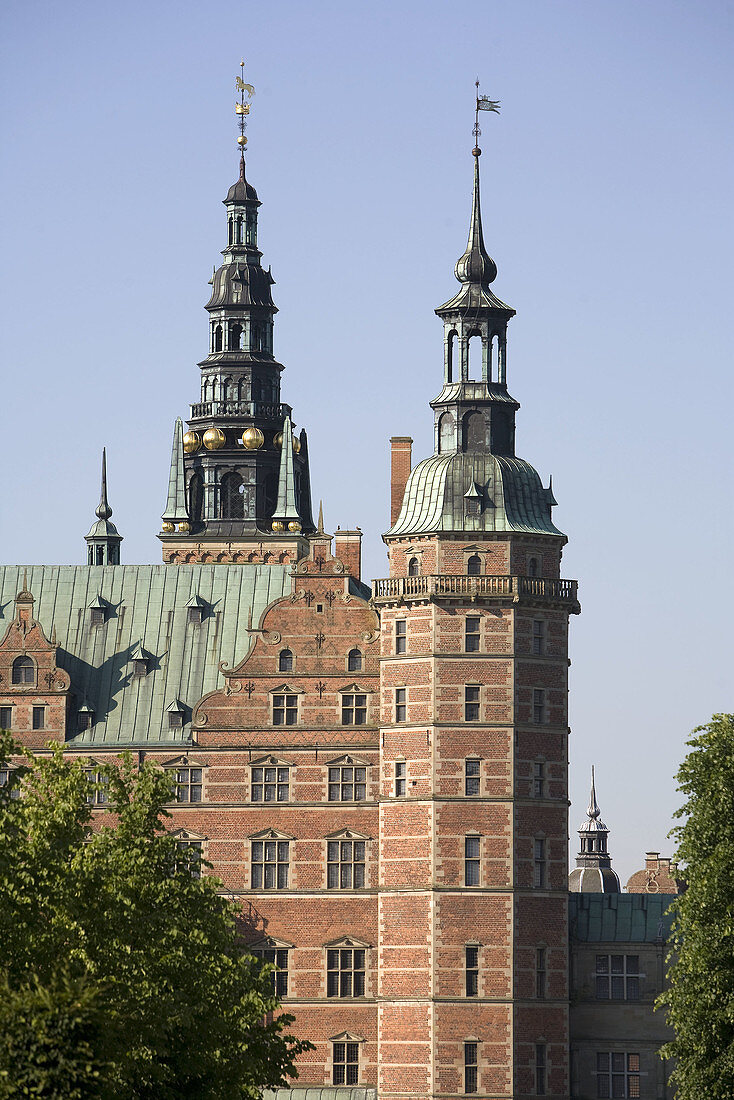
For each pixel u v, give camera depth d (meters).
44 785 189.25
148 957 180.38
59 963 156.38
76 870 180.88
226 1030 189.62
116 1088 157.00
